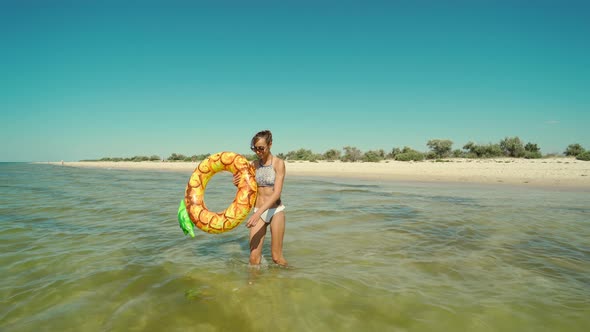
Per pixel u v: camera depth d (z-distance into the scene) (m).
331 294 3.56
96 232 6.26
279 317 3.10
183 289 3.68
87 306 3.26
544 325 2.95
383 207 9.16
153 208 9.13
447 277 4.05
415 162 37.44
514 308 3.25
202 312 3.18
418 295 3.54
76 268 4.28
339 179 20.17
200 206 4.34
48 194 12.65
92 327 2.89
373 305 3.32
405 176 20.52
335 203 9.98
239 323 3.00
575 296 3.52
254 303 3.36
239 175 4.33
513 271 4.25
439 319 3.05
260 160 4.49
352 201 10.42
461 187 14.63
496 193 12.39
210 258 4.76
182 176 26.67
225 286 3.76
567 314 3.13
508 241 5.64
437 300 3.43
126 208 9.12
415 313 3.16
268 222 4.42
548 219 7.42
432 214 8.08
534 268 4.35
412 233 6.20
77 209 8.93
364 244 5.49
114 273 4.11
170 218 7.67
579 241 5.64
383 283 3.86
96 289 3.64
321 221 7.29
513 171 20.47
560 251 5.09
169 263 4.52
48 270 4.20
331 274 4.13
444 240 5.72
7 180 20.84
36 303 3.30
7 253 4.88
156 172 34.53
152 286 3.75
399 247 5.31
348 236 5.99
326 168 30.03
